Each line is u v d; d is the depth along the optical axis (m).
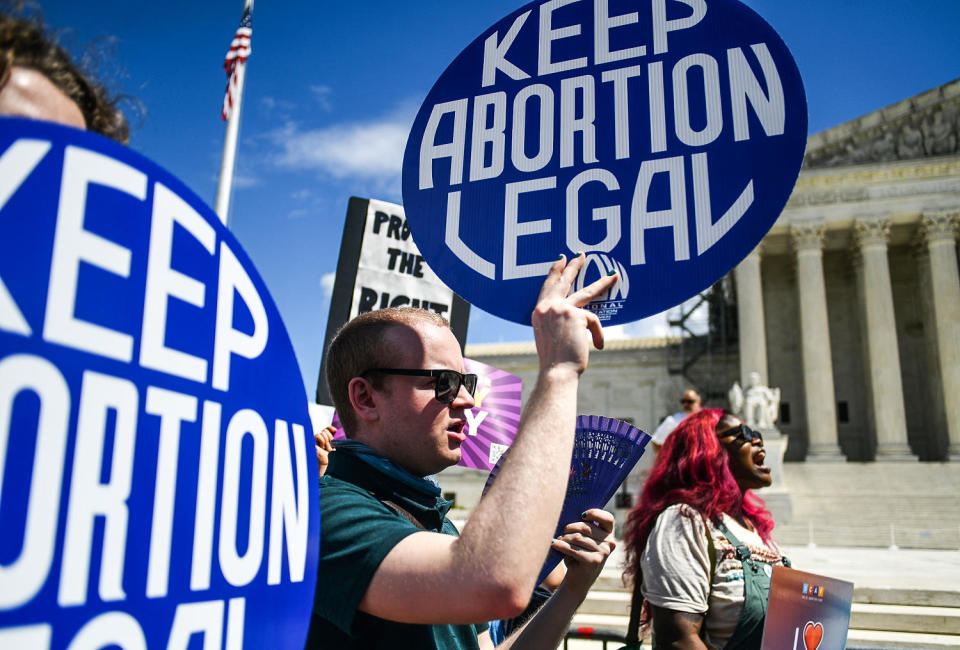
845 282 43.56
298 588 1.11
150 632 0.85
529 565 1.27
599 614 7.68
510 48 2.19
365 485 1.81
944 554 18.84
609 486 2.07
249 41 10.41
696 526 2.77
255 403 1.07
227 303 1.03
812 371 37.94
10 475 0.72
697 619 2.67
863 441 40.91
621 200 1.97
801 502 30.72
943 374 36.66
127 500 0.84
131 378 0.86
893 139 40.03
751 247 1.85
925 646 6.54
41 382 0.76
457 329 4.85
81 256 0.82
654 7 2.10
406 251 4.84
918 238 40.34
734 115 1.95
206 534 0.95
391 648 1.60
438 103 2.21
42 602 0.73
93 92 1.19
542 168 2.06
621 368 47.41
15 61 1.02
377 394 1.88
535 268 1.99
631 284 1.91
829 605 2.48
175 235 0.95
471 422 4.46
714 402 44.94
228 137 10.01
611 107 2.06
